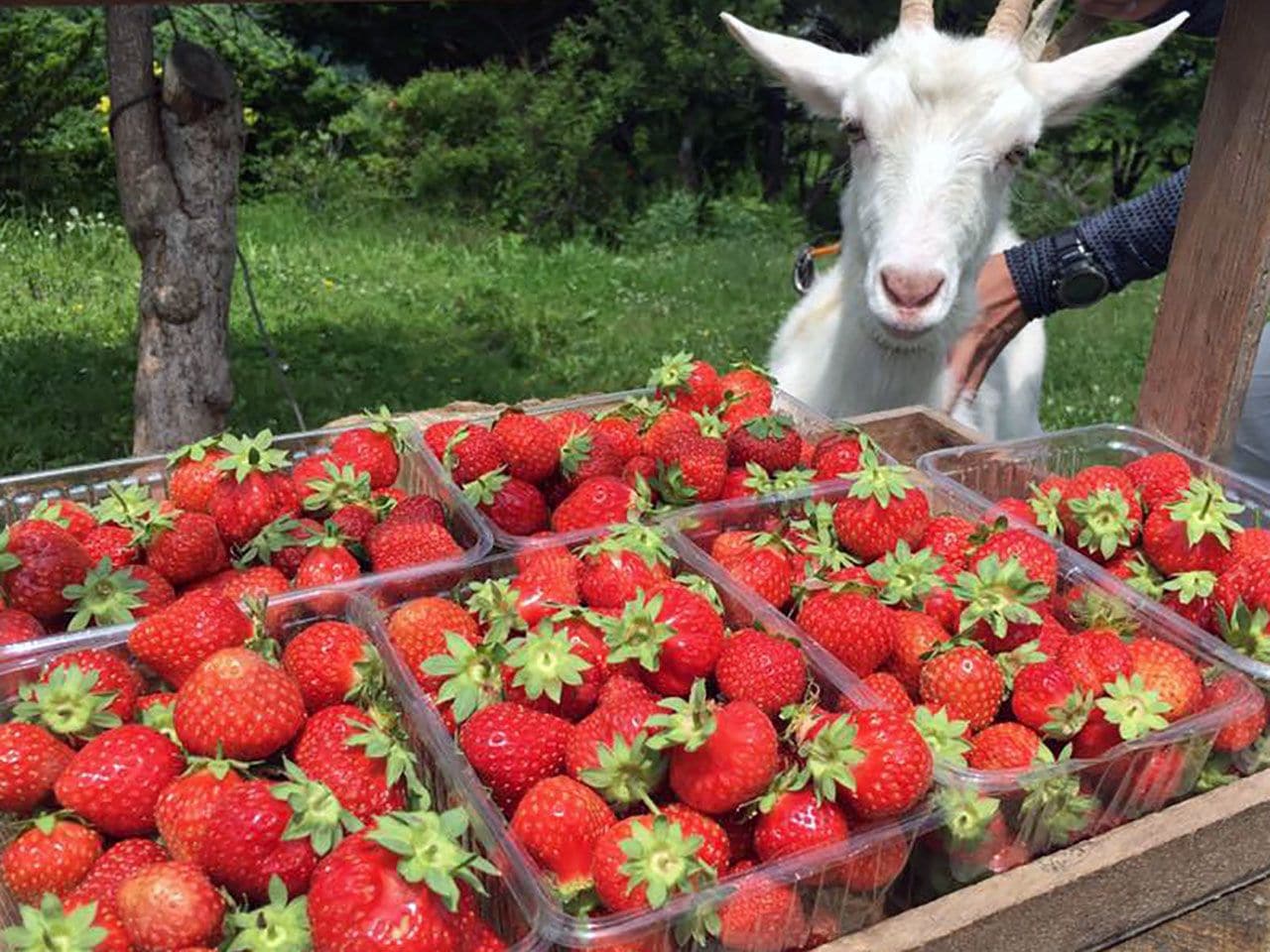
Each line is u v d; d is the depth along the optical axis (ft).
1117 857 1.29
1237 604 1.47
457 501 1.71
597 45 11.37
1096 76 2.55
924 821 1.19
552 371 6.53
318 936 1.00
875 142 2.43
